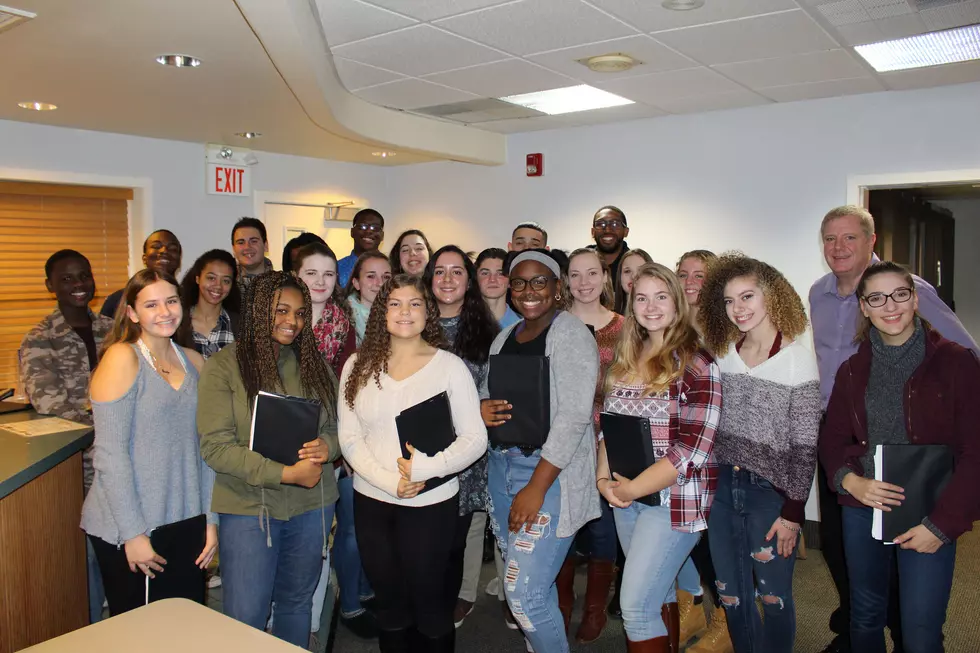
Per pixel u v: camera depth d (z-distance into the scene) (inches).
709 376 84.4
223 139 194.2
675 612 95.1
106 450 77.5
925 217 221.0
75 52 116.3
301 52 109.8
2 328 175.3
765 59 137.1
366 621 121.3
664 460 83.4
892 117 159.6
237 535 82.7
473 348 103.8
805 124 170.1
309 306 88.8
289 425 82.0
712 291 91.5
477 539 119.6
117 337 83.2
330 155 222.2
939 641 79.4
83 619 92.4
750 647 91.3
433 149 197.5
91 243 189.5
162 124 173.6
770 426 84.5
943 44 127.6
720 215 183.2
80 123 171.5
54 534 85.0
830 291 120.0
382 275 118.5
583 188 206.5
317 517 88.3
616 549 118.4
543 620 87.0
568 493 87.0
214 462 80.2
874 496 79.6
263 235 154.2
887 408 82.0
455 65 143.5
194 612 54.3
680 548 85.0
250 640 50.1
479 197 229.1
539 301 89.6
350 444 87.7
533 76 151.3
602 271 117.2
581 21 116.9
